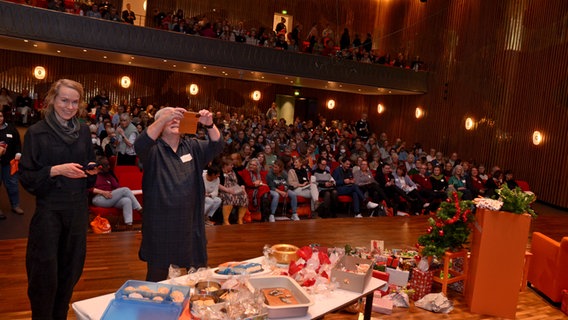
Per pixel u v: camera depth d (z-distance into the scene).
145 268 4.66
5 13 11.01
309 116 20.52
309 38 16.78
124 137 8.50
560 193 11.97
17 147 6.62
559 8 12.43
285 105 20.25
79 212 2.53
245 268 2.70
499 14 14.27
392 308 4.20
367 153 12.17
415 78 16.70
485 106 14.55
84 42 11.98
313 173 9.09
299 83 17.44
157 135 2.53
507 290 4.27
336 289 2.67
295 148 11.18
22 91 16.41
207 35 13.79
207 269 2.60
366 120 18.92
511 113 13.70
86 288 4.08
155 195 2.62
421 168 10.41
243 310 2.09
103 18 12.38
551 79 12.55
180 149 2.73
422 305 4.29
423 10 17.78
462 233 4.45
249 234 6.36
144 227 2.67
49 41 11.56
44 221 2.40
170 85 18.75
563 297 4.57
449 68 16.11
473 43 15.16
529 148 13.06
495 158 14.08
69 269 2.55
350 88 17.53
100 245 5.34
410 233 7.07
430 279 4.43
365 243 6.28
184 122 2.58
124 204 6.19
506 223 4.23
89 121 12.22
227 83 19.56
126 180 6.66
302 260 2.90
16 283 4.04
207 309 2.05
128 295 2.07
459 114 15.56
